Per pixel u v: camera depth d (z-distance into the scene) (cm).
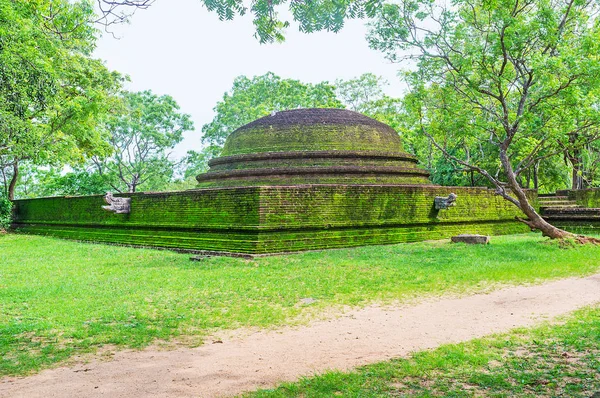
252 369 658
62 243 2409
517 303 1012
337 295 1115
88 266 1574
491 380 584
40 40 2080
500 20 1803
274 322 905
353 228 1981
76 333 824
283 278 1297
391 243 2083
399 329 848
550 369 621
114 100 3469
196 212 1994
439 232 2297
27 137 2364
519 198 1989
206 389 586
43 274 1423
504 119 1944
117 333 834
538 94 1933
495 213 2608
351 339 796
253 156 2425
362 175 2322
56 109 2608
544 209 2938
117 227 2445
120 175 4747
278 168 2311
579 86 1859
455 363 650
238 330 861
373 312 973
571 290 1127
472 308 982
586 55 1792
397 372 621
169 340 803
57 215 2989
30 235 3020
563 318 877
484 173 2050
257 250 1717
